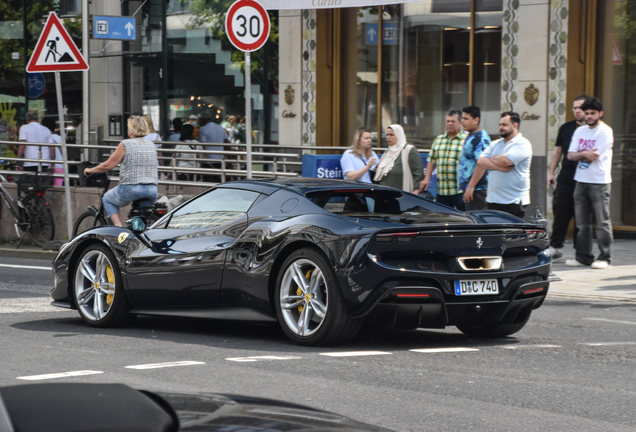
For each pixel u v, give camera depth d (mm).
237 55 25609
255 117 25094
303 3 20734
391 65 21891
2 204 20141
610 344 8938
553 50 18438
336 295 8242
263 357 8086
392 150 14727
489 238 8531
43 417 2057
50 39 16984
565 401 6445
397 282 8109
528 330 9867
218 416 2275
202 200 9945
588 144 14688
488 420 5891
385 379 7145
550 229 18453
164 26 27500
